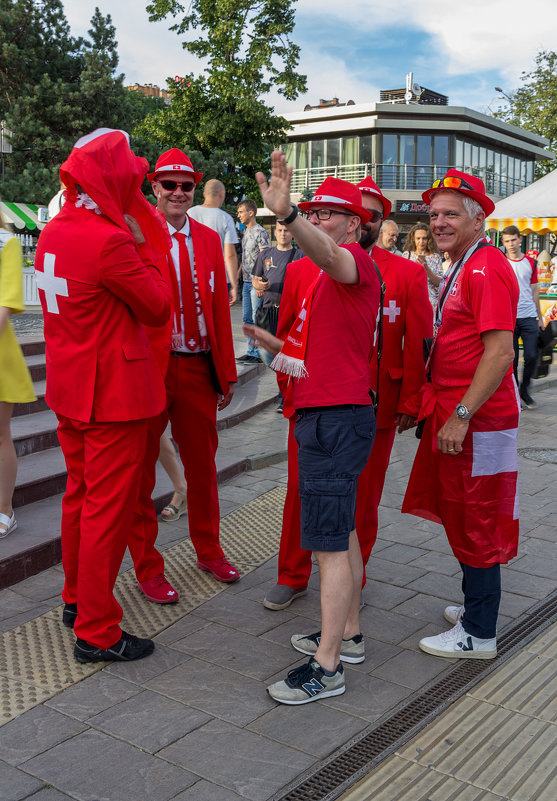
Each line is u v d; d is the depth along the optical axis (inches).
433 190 127.2
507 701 116.4
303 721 111.1
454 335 127.0
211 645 134.3
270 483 231.8
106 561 123.5
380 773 98.9
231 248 294.0
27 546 161.8
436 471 132.7
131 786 96.0
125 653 127.3
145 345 125.6
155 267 126.6
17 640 134.1
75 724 109.5
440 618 146.5
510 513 128.3
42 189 1021.8
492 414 125.5
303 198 1157.7
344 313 113.4
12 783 96.1
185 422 154.9
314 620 144.8
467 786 96.7
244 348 405.1
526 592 159.2
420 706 115.6
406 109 1434.5
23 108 1075.9
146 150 1136.2
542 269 612.7
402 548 183.2
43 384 258.4
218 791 95.3
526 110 1691.7
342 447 113.9
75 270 117.4
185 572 165.9
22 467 201.5
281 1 1194.0
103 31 1178.0
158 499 199.2
